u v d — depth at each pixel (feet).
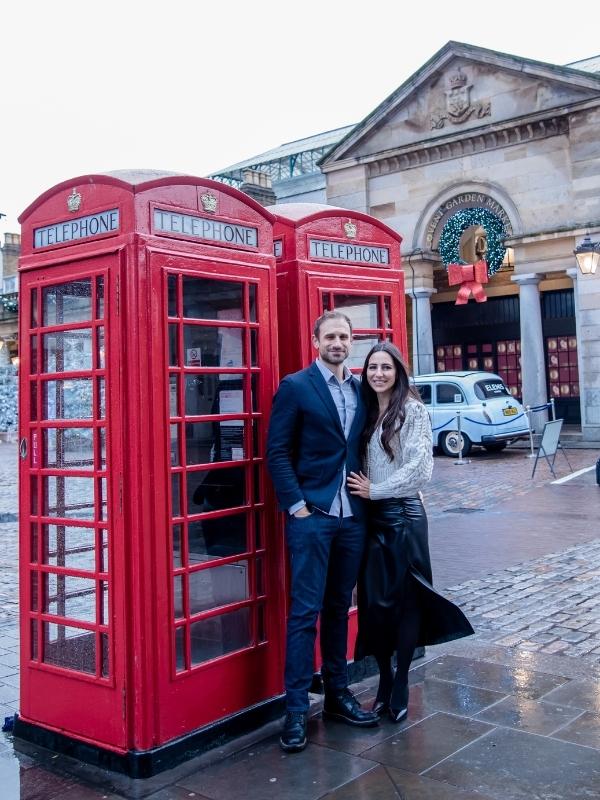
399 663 13.93
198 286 13.57
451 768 12.14
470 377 65.67
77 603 13.38
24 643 14.03
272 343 14.73
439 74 78.79
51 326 13.56
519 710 14.26
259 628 14.55
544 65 71.61
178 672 12.87
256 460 14.47
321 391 13.53
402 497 13.91
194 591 13.48
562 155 72.28
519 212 74.74
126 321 12.44
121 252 12.44
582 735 13.14
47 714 13.64
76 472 13.17
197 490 13.60
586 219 70.18
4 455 86.48
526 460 60.23
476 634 19.38
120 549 12.42
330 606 14.10
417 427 13.79
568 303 86.12
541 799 11.12
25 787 12.14
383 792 11.50
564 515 36.73
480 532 33.60
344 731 13.69
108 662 12.79
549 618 20.66
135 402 12.34
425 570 13.91
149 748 12.37
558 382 86.79
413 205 81.61
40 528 13.75
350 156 85.05
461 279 79.20
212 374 13.74
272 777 12.12
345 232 16.47
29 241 14.15
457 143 78.02
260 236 14.62
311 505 13.37
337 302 16.35
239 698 13.89
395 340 17.34
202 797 11.61
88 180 13.12
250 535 14.37
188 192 13.29
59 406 13.60
